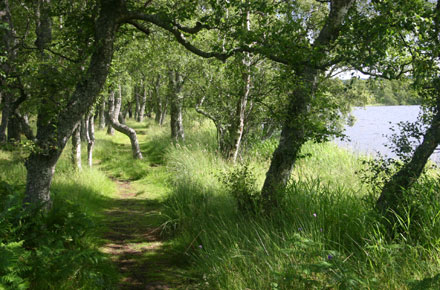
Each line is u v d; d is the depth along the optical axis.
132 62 12.43
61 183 8.65
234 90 9.88
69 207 4.94
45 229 4.32
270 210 5.70
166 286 4.28
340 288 3.08
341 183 7.73
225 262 4.34
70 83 5.12
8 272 3.04
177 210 6.86
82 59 5.95
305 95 5.50
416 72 4.21
